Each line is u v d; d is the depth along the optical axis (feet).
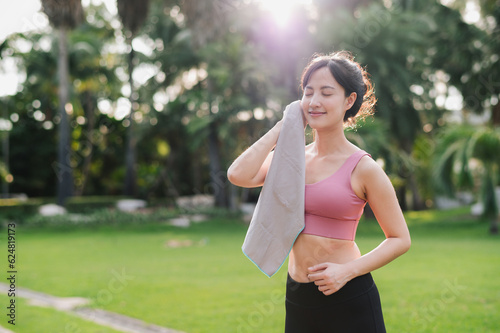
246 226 57.77
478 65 64.23
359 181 5.47
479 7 63.36
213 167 71.61
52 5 57.62
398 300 17.49
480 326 14.02
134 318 16.10
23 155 93.56
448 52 65.31
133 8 62.49
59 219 55.57
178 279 22.95
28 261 29.99
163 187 99.71
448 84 73.10
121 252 34.47
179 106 80.38
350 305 5.40
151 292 20.01
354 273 5.24
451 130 41.91
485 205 43.50
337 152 5.70
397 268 24.48
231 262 28.45
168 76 77.51
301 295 5.64
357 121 6.38
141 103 82.43
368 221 55.67
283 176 5.52
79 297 19.54
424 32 61.82
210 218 64.80
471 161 44.68
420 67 63.82
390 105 60.03
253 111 68.74
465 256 28.53
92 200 68.54
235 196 72.08
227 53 67.51
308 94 5.60
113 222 57.06
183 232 50.96
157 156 102.32
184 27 76.18
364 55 55.83
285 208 5.49
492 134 40.01
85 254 33.45
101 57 83.82
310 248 5.52
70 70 79.92
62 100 66.59
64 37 65.87
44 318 15.43
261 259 5.52
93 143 98.89
